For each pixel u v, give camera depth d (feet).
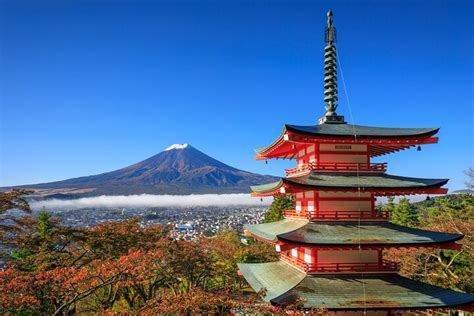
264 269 112.47
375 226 92.79
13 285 83.76
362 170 95.66
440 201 217.15
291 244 82.79
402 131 97.76
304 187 87.25
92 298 148.36
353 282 87.81
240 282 213.87
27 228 152.35
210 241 236.84
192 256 162.71
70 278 91.40
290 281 91.56
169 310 82.74
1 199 125.39
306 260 94.73
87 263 136.67
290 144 101.24
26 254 157.17
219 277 225.35
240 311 78.23
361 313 87.30
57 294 90.17
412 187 89.76
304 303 78.54
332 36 110.01
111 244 148.46
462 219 193.77
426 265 162.71
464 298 83.30
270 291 90.02
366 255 91.91
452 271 164.76
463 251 162.40
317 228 90.43
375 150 105.40
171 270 153.07
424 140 93.66
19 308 81.41
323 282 87.15
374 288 85.87
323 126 101.04
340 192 94.07
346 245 83.92
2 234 135.54
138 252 113.09
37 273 92.48
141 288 151.64
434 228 182.70
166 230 190.29
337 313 87.15
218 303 81.46
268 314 72.69
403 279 90.53
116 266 100.17
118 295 159.53
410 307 80.07
